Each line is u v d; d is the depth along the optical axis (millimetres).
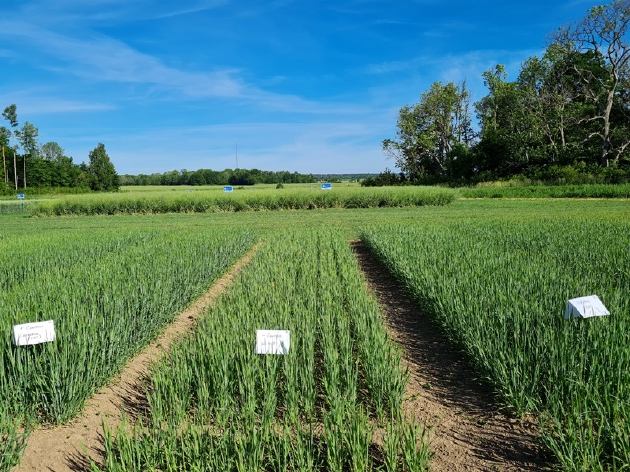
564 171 49812
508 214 23656
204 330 5863
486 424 4199
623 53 50656
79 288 7398
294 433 3855
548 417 3973
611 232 13273
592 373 4070
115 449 3865
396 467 3486
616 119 56156
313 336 5508
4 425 3877
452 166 64250
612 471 3285
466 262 8953
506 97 60750
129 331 5816
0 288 7906
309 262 10148
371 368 4652
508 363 4668
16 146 95125
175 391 4375
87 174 97750
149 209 34281
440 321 6453
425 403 4629
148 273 8492
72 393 4379
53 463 3779
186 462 3473
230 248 12508
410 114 68062
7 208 42250
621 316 5340
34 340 4703
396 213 27594
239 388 4488
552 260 9227
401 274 9070
